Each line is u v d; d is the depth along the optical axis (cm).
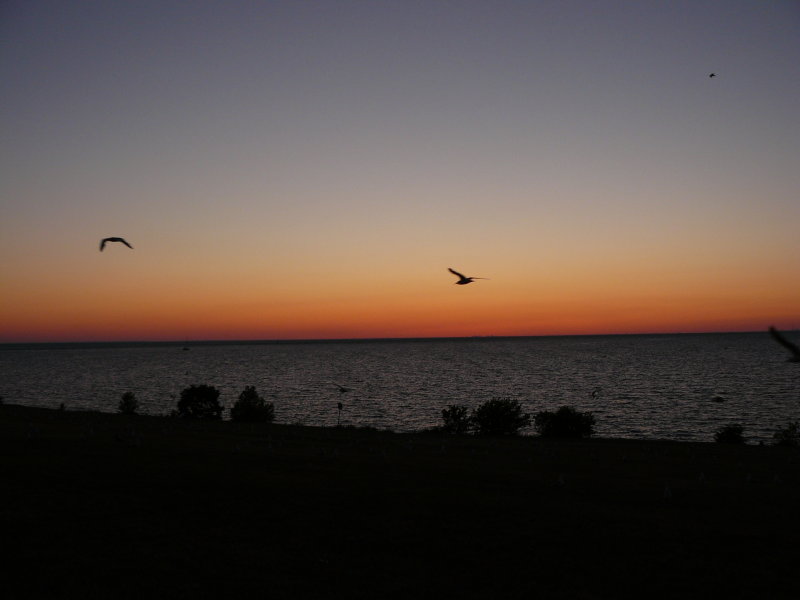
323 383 18650
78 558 2277
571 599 2038
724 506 3094
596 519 2828
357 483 3444
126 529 2591
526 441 6462
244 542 2491
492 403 7625
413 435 6912
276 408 12469
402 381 19150
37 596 1983
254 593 2056
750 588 2109
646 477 3941
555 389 16038
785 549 2452
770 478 4050
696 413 11256
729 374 19725
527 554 2405
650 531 2662
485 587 2123
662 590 2100
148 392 16512
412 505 3016
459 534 2616
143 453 4103
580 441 6544
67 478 3303
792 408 11806
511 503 3084
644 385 16675
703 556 2383
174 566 2242
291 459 4159
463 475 3800
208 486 3259
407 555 2392
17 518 2647
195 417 8456
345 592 2077
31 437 4466
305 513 2862
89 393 16212
